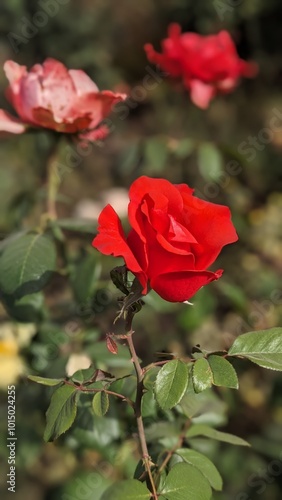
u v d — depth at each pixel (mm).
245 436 1422
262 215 1927
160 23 3541
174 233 554
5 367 925
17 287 765
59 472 1121
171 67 1573
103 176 2475
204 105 1569
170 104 2566
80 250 928
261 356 590
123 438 793
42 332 915
